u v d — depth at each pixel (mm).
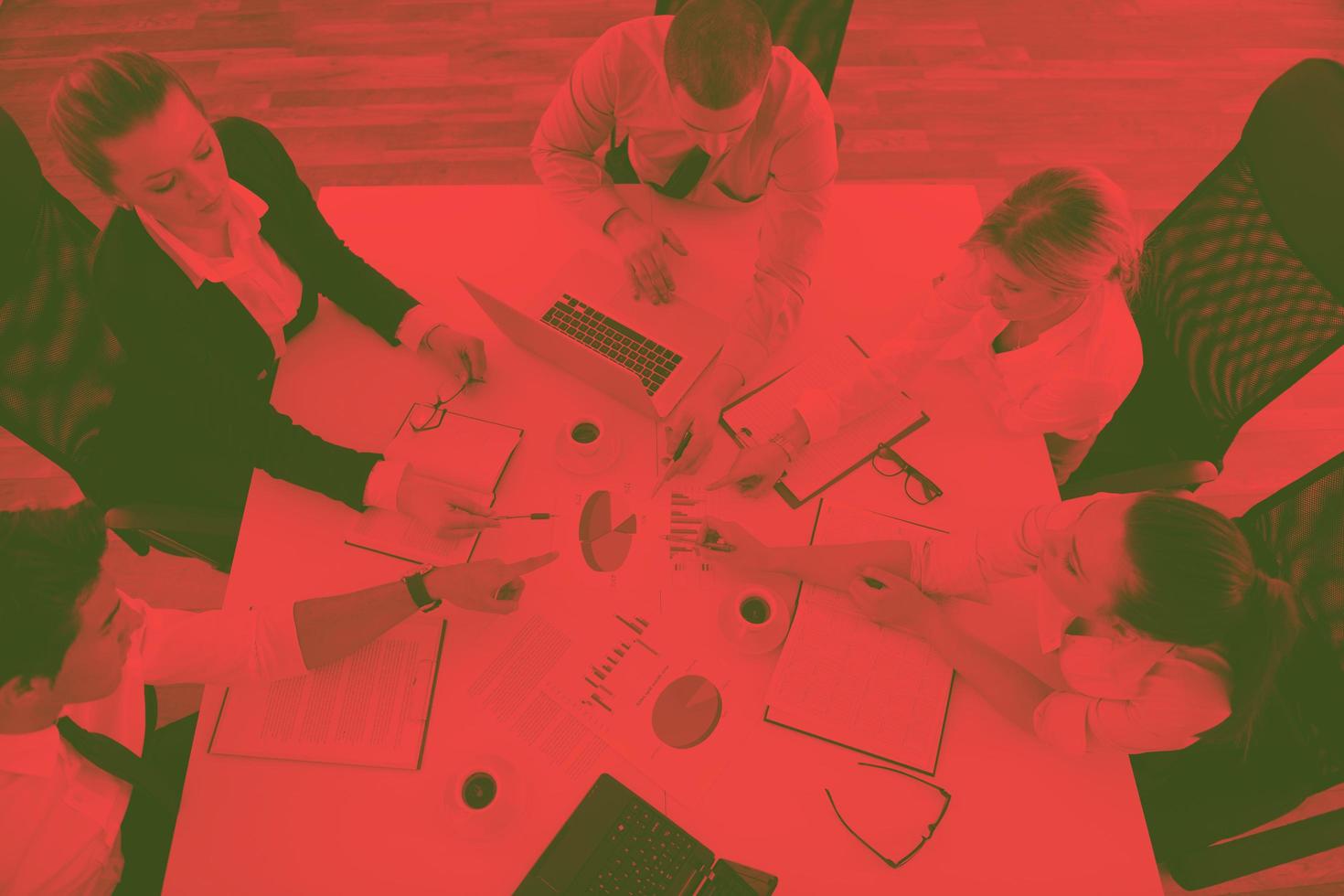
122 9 3256
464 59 3164
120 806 1266
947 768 1262
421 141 2984
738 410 1573
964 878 1188
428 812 1218
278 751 1249
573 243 1748
